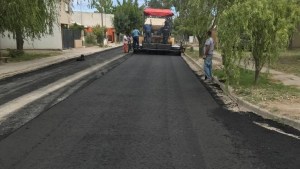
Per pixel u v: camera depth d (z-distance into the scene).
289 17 13.22
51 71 19.78
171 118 9.53
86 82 15.55
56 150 6.95
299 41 38.75
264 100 11.52
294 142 7.74
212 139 7.80
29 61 25.14
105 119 9.26
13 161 6.38
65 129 8.32
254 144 7.54
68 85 14.63
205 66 17.03
